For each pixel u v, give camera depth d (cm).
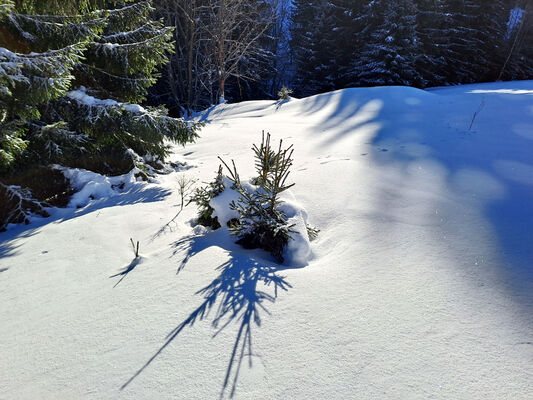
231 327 187
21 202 444
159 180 553
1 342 194
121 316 206
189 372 158
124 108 547
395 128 702
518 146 505
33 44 516
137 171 562
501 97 904
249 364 160
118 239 337
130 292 232
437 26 2767
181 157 718
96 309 216
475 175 406
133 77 687
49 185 500
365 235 293
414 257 249
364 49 2645
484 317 182
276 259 282
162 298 220
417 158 493
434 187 384
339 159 523
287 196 346
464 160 465
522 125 612
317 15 3391
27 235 374
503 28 3412
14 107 441
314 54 3253
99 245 325
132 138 609
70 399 149
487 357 156
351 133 718
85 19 555
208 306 207
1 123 434
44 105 553
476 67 3075
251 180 351
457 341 167
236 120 1268
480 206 324
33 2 522
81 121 541
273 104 1536
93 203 478
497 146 513
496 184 373
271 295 215
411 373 150
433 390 141
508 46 3469
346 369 154
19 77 373
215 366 160
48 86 414
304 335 178
